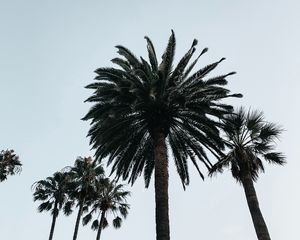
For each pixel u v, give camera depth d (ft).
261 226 67.15
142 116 73.41
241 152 75.41
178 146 80.43
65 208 137.08
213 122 73.41
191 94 72.54
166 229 58.44
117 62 76.13
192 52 73.05
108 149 76.48
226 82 73.46
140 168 81.35
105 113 71.31
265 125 79.10
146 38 78.54
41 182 143.13
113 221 134.00
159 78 66.69
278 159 77.87
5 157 147.64
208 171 78.89
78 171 134.62
